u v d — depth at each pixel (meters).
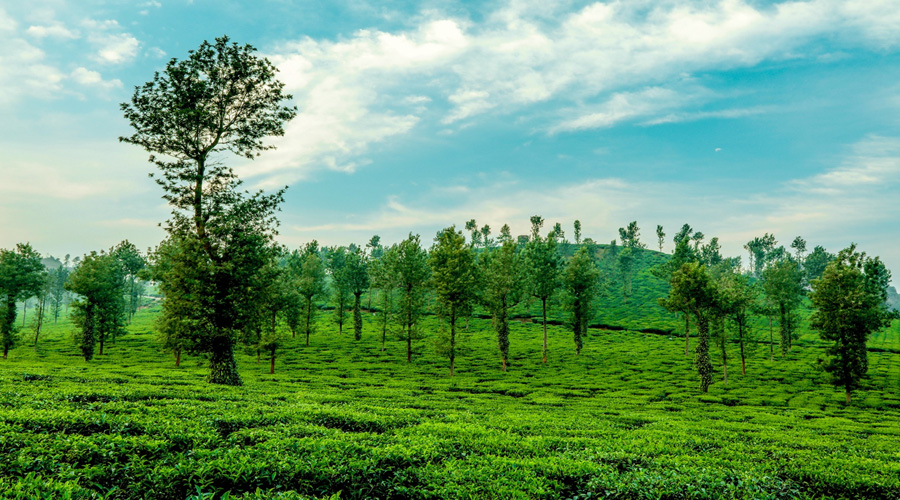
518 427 23.02
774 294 90.94
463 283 69.25
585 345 100.94
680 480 13.52
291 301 65.56
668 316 140.62
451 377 66.31
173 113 38.44
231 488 10.70
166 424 14.96
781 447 21.33
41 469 10.38
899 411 49.78
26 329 122.44
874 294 62.66
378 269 95.88
